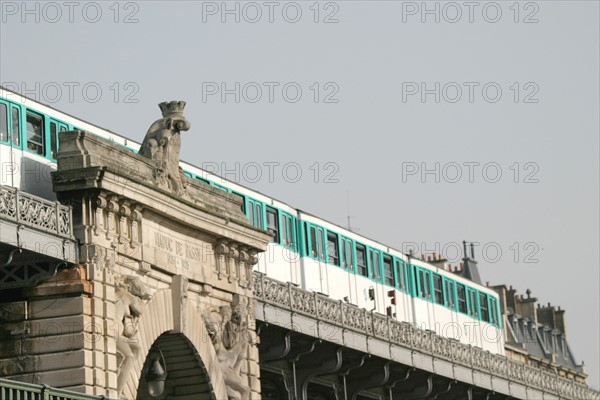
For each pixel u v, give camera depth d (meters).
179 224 90.88
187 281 91.00
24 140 85.94
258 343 99.75
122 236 84.50
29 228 77.56
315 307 109.06
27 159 85.88
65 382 80.06
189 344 91.00
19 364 80.62
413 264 144.12
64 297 80.94
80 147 82.81
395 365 122.38
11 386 64.06
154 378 90.12
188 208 90.62
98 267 81.75
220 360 94.69
